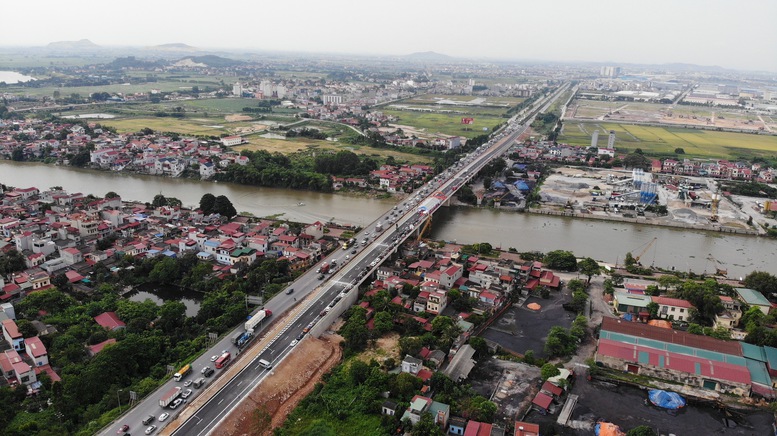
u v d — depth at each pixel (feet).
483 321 643.45
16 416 463.01
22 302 633.20
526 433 445.37
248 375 517.96
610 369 559.38
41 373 516.73
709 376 528.22
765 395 517.55
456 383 520.42
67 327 606.55
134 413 462.19
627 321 622.54
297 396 509.76
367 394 500.74
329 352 580.71
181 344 579.89
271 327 603.67
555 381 524.11
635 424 478.18
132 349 534.78
